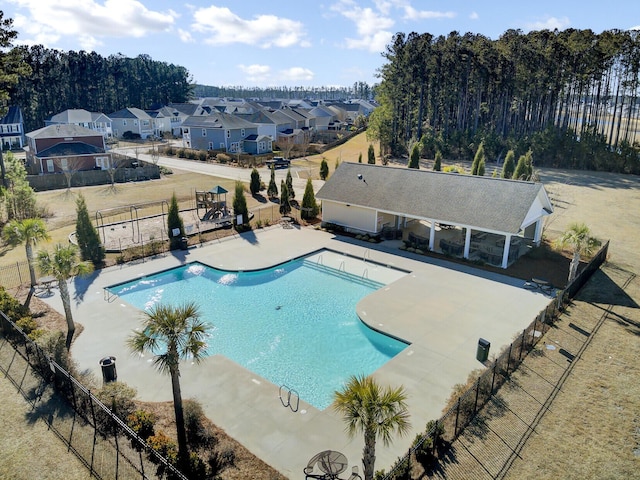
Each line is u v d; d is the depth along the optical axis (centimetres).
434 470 1071
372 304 2056
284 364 1652
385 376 1501
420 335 1780
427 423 1215
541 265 2542
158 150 7006
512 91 6569
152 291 2262
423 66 6450
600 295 2142
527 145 5978
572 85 6506
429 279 2355
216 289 2298
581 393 1390
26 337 1524
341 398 937
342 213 3200
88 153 5356
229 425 1265
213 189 3447
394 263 2594
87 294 2128
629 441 1186
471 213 2600
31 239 2166
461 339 1750
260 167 6012
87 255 2484
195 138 7369
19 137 7781
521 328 1844
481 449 1145
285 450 1166
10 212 3275
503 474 1064
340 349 1755
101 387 1414
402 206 2862
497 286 2266
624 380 1461
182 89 13338
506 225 2441
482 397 1352
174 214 2788
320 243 2955
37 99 9600
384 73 7031
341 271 2544
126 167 5509
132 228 3073
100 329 1802
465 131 6494
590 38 5862
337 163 4691
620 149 5662
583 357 1600
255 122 8019
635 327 1830
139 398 1381
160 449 1112
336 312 2066
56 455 1137
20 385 1423
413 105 7456
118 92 11619
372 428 889
